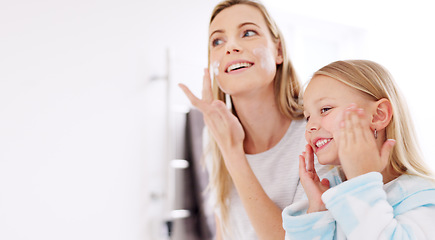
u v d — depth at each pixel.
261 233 0.66
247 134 0.81
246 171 0.69
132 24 1.77
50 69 1.56
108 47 1.70
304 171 0.57
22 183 1.46
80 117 1.61
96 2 1.69
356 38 2.32
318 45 2.32
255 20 0.72
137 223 1.71
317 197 0.54
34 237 1.47
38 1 1.55
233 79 0.69
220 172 0.85
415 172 0.54
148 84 1.80
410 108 0.61
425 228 0.47
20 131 1.47
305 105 0.58
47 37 1.56
